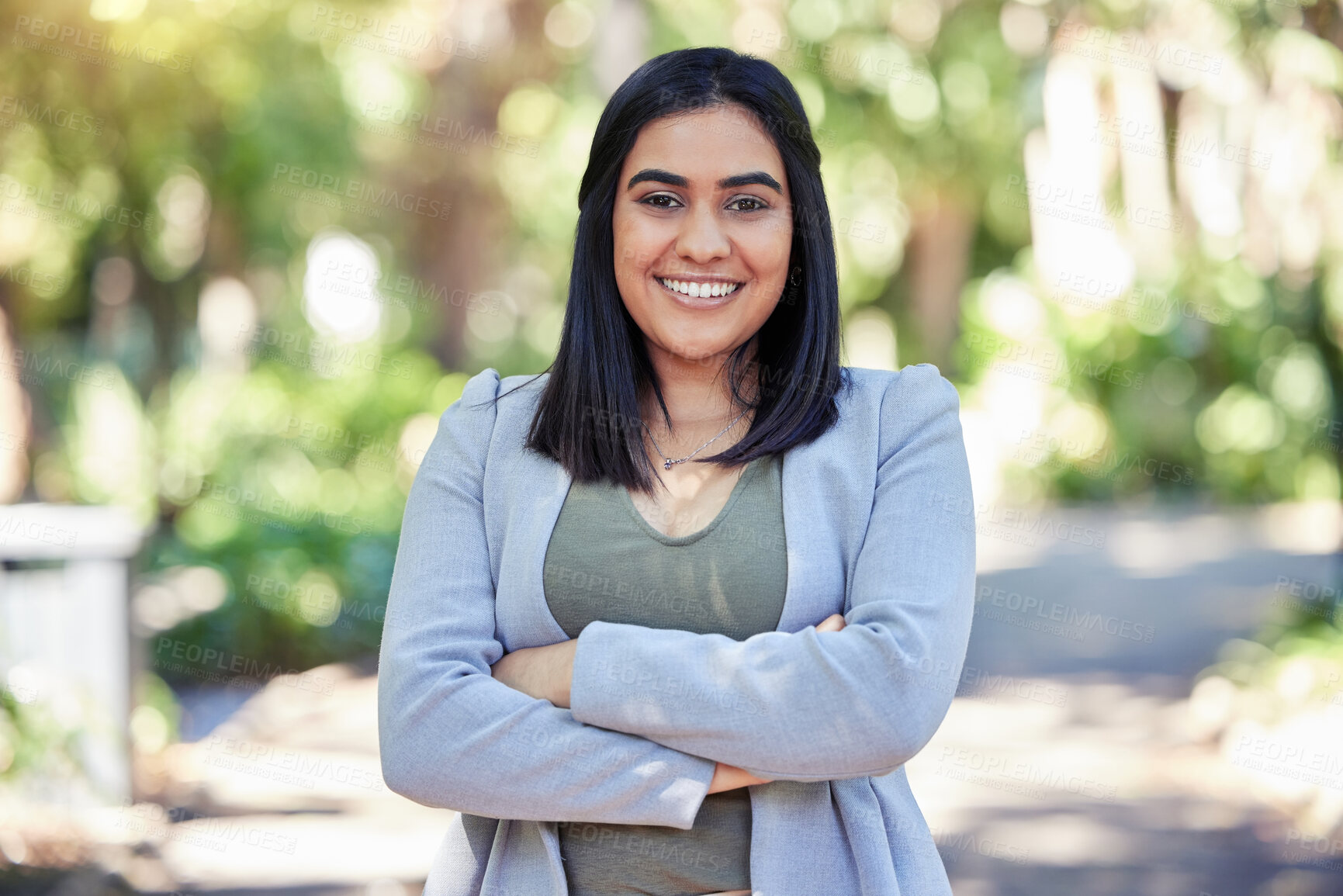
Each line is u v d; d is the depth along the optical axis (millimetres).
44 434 11180
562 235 15633
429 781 1662
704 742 1596
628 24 13734
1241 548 12875
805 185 1816
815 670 1594
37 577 5250
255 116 10414
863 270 18547
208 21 8820
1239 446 15594
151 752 6082
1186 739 6680
